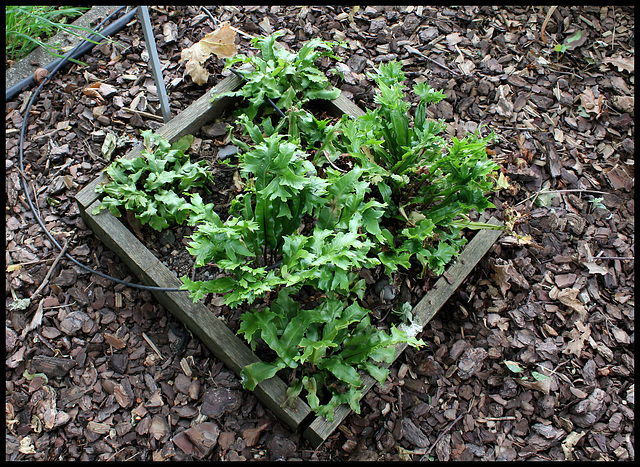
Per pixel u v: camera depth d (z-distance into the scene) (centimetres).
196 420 211
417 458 209
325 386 209
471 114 286
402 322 221
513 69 302
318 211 210
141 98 271
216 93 261
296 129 243
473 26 315
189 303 215
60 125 263
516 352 230
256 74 254
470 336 232
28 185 249
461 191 221
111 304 229
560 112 290
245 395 215
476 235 239
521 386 224
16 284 229
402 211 226
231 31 262
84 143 259
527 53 308
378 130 236
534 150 279
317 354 196
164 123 259
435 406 219
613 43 313
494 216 257
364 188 207
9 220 241
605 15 323
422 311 222
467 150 211
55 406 209
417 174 238
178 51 289
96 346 222
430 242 232
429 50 304
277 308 205
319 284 201
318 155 240
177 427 210
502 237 250
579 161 278
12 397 209
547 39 314
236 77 264
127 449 205
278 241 216
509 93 294
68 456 203
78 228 241
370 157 234
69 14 289
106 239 231
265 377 197
